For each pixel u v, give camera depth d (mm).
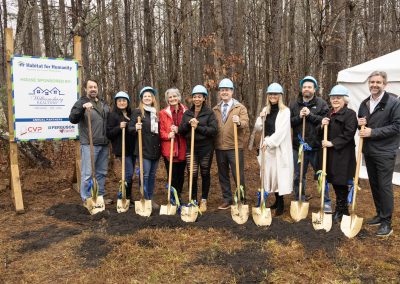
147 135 5805
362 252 4297
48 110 6422
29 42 17109
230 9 8789
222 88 5809
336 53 10711
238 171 5367
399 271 3848
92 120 5945
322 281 3654
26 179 8180
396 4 16766
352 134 4934
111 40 18703
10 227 5297
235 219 5285
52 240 4719
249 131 13188
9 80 6027
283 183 5449
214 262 4066
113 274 3846
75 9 12445
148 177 5984
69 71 6586
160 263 4078
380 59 7484
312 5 11336
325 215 4898
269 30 10758
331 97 5082
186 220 5309
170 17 10766
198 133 5688
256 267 3916
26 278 3795
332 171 5094
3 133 8148
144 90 5828
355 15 11586
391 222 5258
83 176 6082
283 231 4812
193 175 5922
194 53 17312
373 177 5043
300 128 5805
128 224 5191
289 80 12305
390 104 4648
